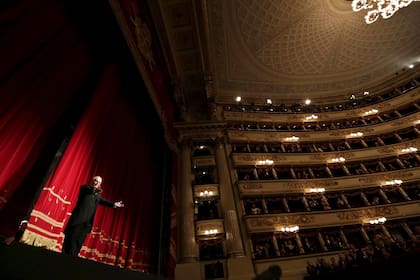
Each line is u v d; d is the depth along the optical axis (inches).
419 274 225.8
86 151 235.3
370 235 438.6
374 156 541.3
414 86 623.5
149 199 386.9
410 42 628.4
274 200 482.0
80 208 146.7
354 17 576.1
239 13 532.4
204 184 483.5
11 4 167.8
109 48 297.7
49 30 206.5
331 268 328.2
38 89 190.2
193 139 556.1
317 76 680.4
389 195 494.6
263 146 583.2
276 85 681.6
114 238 273.3
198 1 453.7
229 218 430.0
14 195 170.7
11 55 166.6
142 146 394.9
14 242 74.9
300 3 536.1
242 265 377.1
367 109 644.1
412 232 430.0
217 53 591.2
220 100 673.0
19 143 168.1
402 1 435.8
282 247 421.7
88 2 251.9
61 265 81.6
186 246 398.3
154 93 394.0
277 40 598.2
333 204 491.8
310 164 539.2
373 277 258.7
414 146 531.8
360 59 663.1
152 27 442.6
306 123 641.6
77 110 249.3
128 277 105.2
